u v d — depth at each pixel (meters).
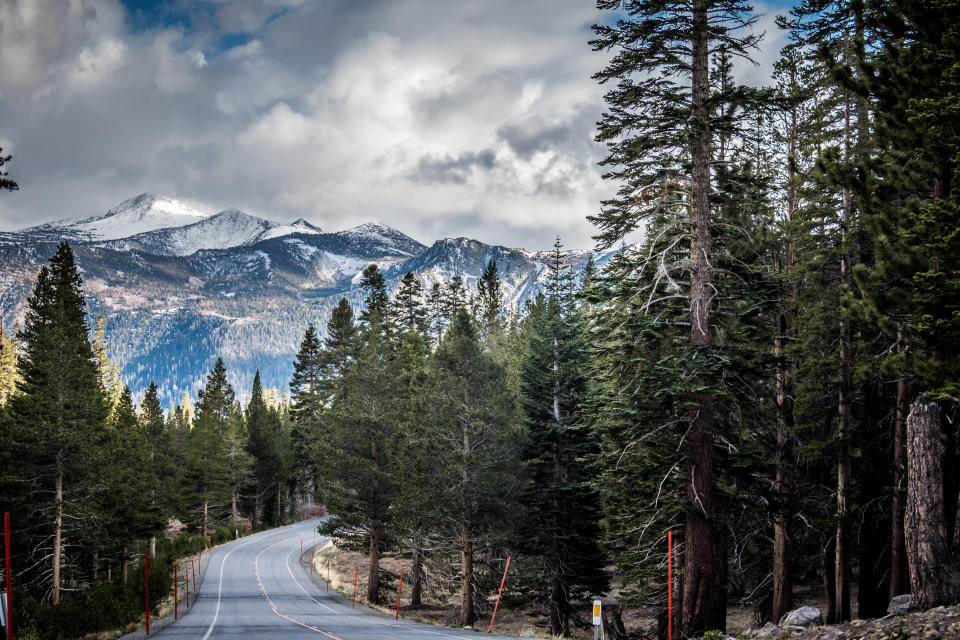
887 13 15.48
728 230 19.02
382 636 20.19
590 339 19.30
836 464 23.16
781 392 22.88
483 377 32.91
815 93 22.67
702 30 17.44
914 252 14.57
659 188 18.47
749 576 25.34
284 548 65.88
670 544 18.06
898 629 10.46
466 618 30.88
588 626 29.42
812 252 21.47
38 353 40.56
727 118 17.48
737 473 18.50
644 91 17.86
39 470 38.41
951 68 13.27
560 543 28.28
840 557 19.80
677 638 17.86
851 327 21.81
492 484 30.45
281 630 23.05
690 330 18.56
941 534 11.78
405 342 47.62
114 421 57.47
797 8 20.17
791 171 23.61
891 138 15.65
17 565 38.56
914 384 18.27
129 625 27.92
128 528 47.12
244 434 87.75
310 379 81.19
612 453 19.95
